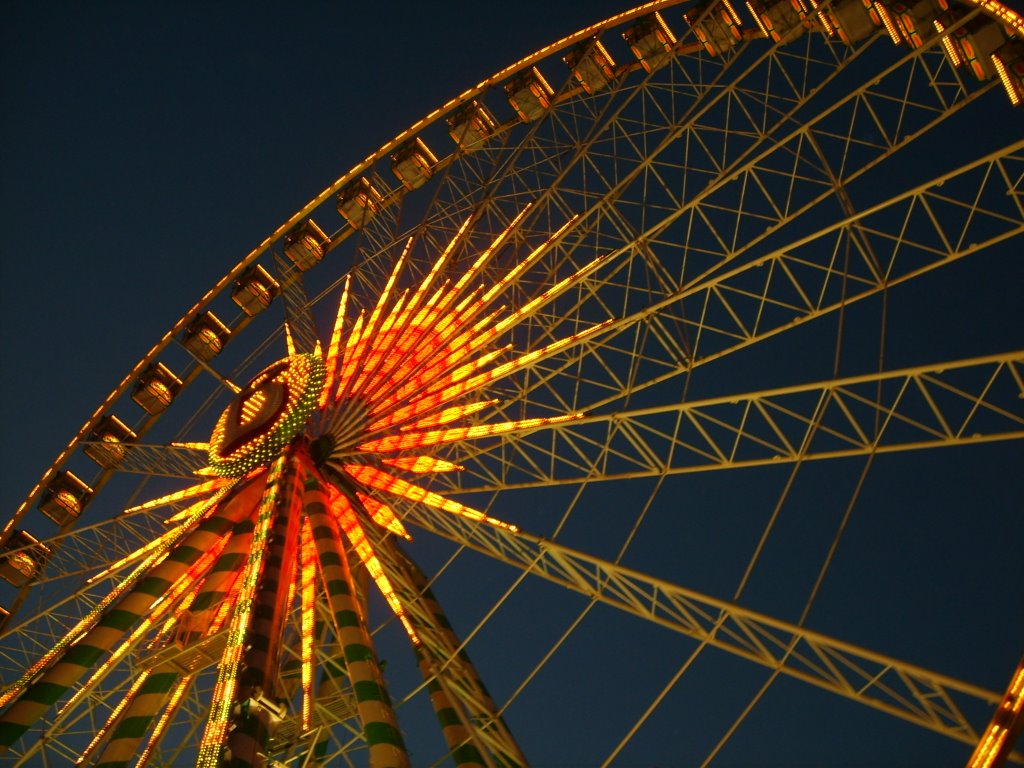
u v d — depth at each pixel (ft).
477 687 85.81
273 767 80.53
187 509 103.40
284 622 79.82
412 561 97.81
